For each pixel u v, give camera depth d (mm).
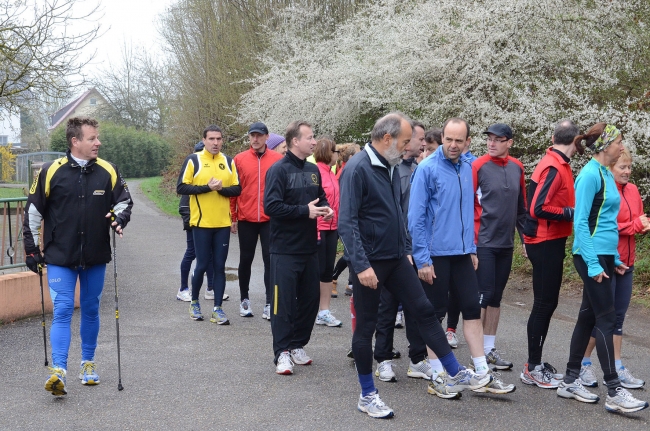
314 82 15539
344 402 4738
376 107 14414
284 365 5375
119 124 53875
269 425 4289
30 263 5020
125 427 4258
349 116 15359
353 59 14477
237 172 7215
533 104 9461
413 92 12625
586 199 4730
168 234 16000
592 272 4645
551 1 9945
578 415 4484
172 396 4848
